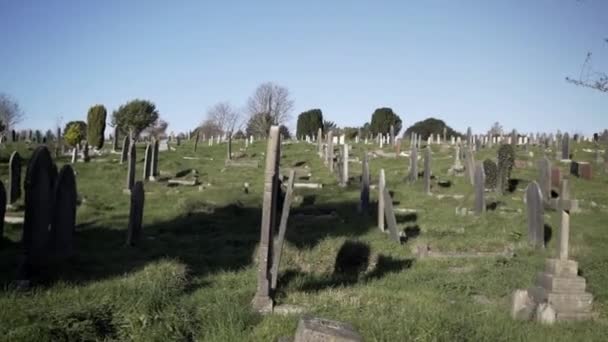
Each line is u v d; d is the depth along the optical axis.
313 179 29.45
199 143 54.72
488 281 10.46
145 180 27.53
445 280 10.52
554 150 41.12
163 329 6.54
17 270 9.44
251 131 77.69
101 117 45.53
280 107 75.62
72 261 11.09
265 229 8.38
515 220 18.22
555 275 8.67
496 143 50.09
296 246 12.54
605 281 10.40
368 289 9.27
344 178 27.55
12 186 18.72
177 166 33.06
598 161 35.41
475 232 16.53
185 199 21.00
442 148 44.75
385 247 13.84
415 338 6.26
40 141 50.16
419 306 8.02
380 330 6.44
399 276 11.02
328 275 11.30
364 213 20.23
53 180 11.48
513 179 28.22
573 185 27.34
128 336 6.43
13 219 16.22
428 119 81.50
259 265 8.32
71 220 11.98
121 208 20.55
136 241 14.41
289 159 38.38
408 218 19.47
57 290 8.25
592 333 7.59
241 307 7.61
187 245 14.34
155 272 9.59
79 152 38.66
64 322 6.22
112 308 6.82
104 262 11.47
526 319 8.28
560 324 8.03
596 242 15.41
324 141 52.84
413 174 28.81
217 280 10.12
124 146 33.84
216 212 19.64
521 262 12.52
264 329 6.76
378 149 44.88
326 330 5.87
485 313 8.16
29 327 5.97
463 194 24.95
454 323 6.85
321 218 18.66
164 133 76.56
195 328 6.90
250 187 26.17
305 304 8.34
